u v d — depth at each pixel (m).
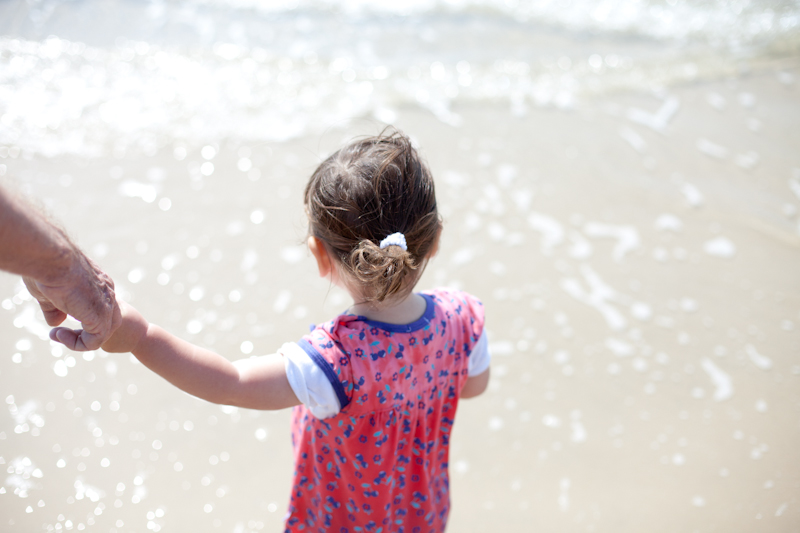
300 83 4.30
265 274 2.96
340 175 1.29
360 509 1.52
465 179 3.64
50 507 2.07
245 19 4.95
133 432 2.30
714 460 2.39
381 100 4.23
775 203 3.69
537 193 3.61
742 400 2.62
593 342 2.82
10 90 3.80
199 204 3.26
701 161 3.97
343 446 1.42
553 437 2.44
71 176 3.29
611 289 3.09
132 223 3.10
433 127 4.03
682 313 3.00
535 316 2.92
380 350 1.32
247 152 3.62
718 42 5.33
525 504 2.22
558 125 4.20
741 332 2.92
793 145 4.16
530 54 4.99
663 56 5.12
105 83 4.01
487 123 4.13
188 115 3.85
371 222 1.27
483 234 3.31
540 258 3.21
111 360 2.52
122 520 2.07
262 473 2.24
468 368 1.58
